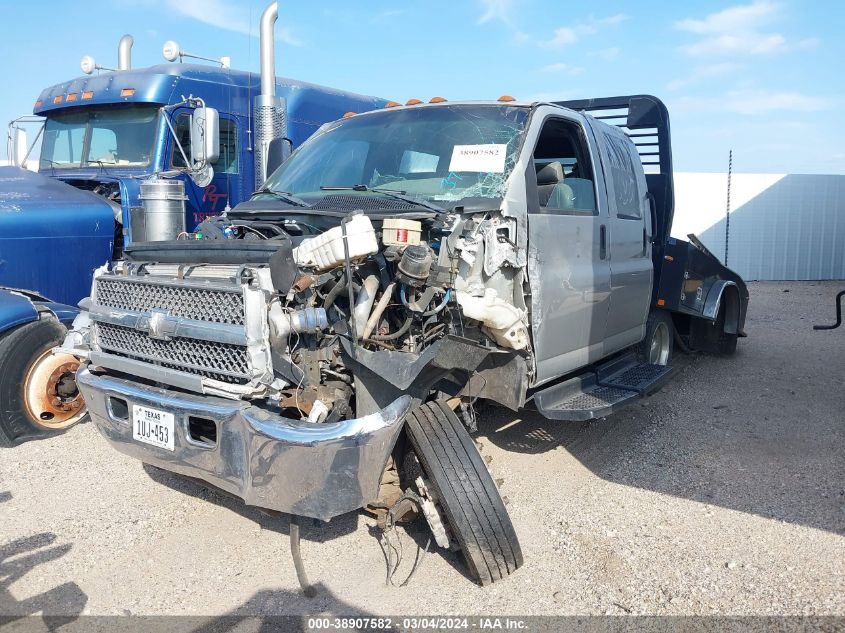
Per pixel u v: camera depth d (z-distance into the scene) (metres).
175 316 3.57
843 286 18.88
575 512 4.49
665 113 7.12
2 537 4.11
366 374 3.70
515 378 4.12
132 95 7.58
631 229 6.00
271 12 8.09
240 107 8.42
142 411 3.72
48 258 6.25
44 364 5.57
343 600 3.51
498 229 4.09
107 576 3.73
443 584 3.66
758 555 3.94
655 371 6.02
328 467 3.19
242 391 3.34
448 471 3.57
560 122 5.26
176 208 6.31
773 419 6.47
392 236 3.63
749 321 12.40
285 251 3.43
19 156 8.54
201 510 4.48
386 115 5.37
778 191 20.33
